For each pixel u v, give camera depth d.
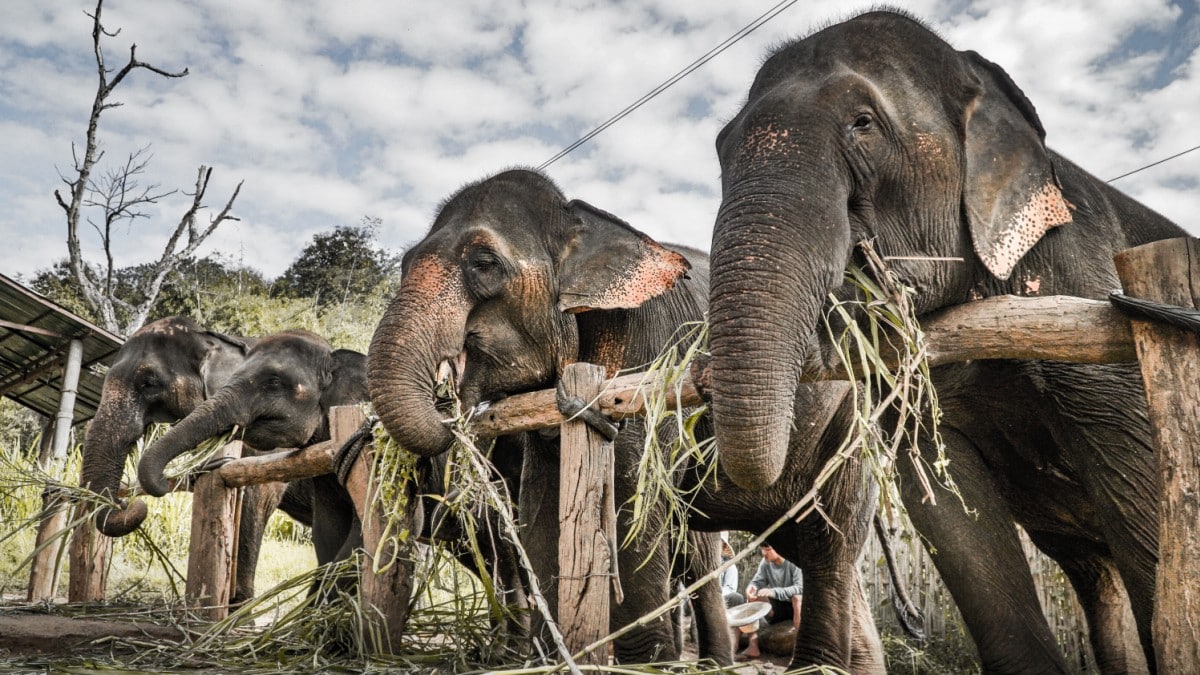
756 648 8.41
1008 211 3.46
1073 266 3.66
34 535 11.20
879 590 9.00
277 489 8.82
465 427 4.45
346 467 5.10
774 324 3.01
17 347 13.52
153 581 10.38
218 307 32.12
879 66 3.53
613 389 3.99
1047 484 4.11
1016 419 3.90
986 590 3.97
